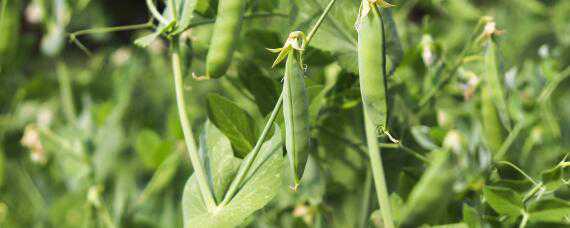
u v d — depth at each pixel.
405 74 0.82
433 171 0.66
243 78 0.81
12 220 1.15
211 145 0.71
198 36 0.77
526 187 0.74
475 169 0.78
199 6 0.72
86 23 1.79
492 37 0.75
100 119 1.13
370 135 0.65
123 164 1.16
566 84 1.23
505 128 0.78
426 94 0.83
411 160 0.80
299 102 0.61
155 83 1.38
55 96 1.32
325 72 0.84
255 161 0.68
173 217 0.99
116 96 1.28
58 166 1.15
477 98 0.91
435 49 0.82
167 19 0.71
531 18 1.45
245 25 0.80
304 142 0.61
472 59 0.81
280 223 0.88
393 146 0.76
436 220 0.67
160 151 1.00
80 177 1.07
